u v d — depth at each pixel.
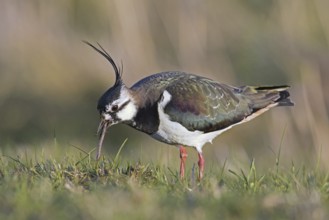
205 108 10.30
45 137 17.84
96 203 7.48
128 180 8.90
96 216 7.14
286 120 17.84
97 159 9.90
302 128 17.62
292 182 9.40
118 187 8.48
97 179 9.15
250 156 16.98
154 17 20.08
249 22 20.77
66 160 9.97
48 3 19.92
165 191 8.45
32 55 19.22
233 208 7.48
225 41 20.33
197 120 10.26
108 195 7.82
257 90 11.03
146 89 10.28
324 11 20.91
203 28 19.86
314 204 7.63
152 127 10.33
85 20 19.98
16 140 18.02
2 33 19.38
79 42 19.67
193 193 8.24
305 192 8.52
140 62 19.17
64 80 19.09
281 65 19.83
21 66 19.06
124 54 19.22
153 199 7.73
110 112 10.16
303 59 19.88
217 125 10.46
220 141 17.80
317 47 20.41
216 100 10.44
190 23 19.78
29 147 13.02
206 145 17.47
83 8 20.00
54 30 19.73
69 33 19.81
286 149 17.28
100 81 19.16
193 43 19.62
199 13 20.06
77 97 18.95
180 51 19.48
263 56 20.02
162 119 10.20
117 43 19.41
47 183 8.46
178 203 7.68
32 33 19.45
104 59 19.42
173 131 10.28
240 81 19.75
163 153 13.22
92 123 18.59
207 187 8.77
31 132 18.14
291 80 19.44
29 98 18.66
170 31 19.89
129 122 10.35
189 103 10.20
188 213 7.32
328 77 19.53
